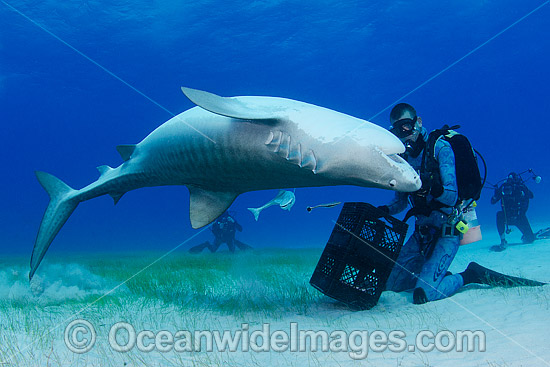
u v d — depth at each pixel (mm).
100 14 50000
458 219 4617
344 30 59062
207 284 6316
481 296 4465
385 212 4691
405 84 95312
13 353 2930
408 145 4488
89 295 5484
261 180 3754
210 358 2865
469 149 4531
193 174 4020
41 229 5305
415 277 5164
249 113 3230
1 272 9031
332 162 3139
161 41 60344
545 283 4645
